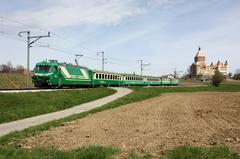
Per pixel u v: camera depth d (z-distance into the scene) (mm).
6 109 30984
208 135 17281
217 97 63438
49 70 50875
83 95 50812
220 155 11852
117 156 12250
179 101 51125
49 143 15867
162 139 16328
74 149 13617
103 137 17484
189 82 188375
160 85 116125
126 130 20141
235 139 15711
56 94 44938
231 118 26328
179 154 11945
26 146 15312
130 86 90500
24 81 88438
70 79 57812
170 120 25625
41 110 33812
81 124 23609
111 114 31109
